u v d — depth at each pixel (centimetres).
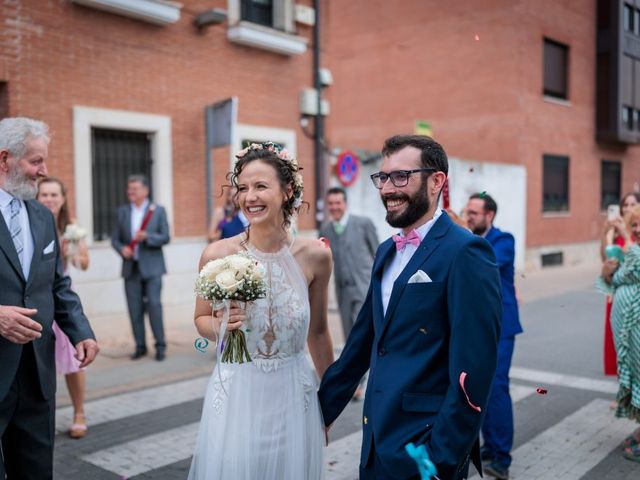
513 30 1560
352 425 475
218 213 787
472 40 1638
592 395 555
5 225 276
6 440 286
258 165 243
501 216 1520
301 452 244
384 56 1833
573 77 1734
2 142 277
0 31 698
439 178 223
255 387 241
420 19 1744
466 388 199
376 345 228
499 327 208
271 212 244
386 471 214
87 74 780
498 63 1593
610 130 1825
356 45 1892
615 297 420
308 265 261
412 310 214
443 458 196
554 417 496
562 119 1711
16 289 274
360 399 532
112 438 448
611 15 1775
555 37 1653
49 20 739
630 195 529
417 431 209
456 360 201
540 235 1673
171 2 832
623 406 417
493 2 1594
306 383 253
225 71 940
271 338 245
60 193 484
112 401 533
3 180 281
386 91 1834
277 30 977
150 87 848
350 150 1199
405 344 217
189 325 870
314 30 1070
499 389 383
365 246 543
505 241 403
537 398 546
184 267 897
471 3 1631
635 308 402
